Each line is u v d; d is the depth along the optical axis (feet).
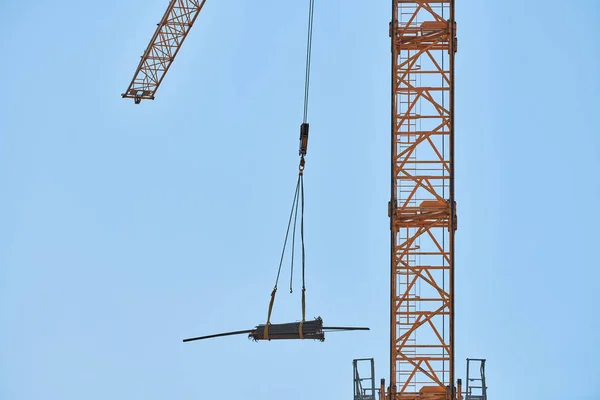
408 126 426.10
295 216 398.83
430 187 424.87
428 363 426.92
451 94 422.82
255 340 371.76
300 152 400.67
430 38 423.23
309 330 366.43
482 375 454.81
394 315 425.69
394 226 424.46
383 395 424.46
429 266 425.28
